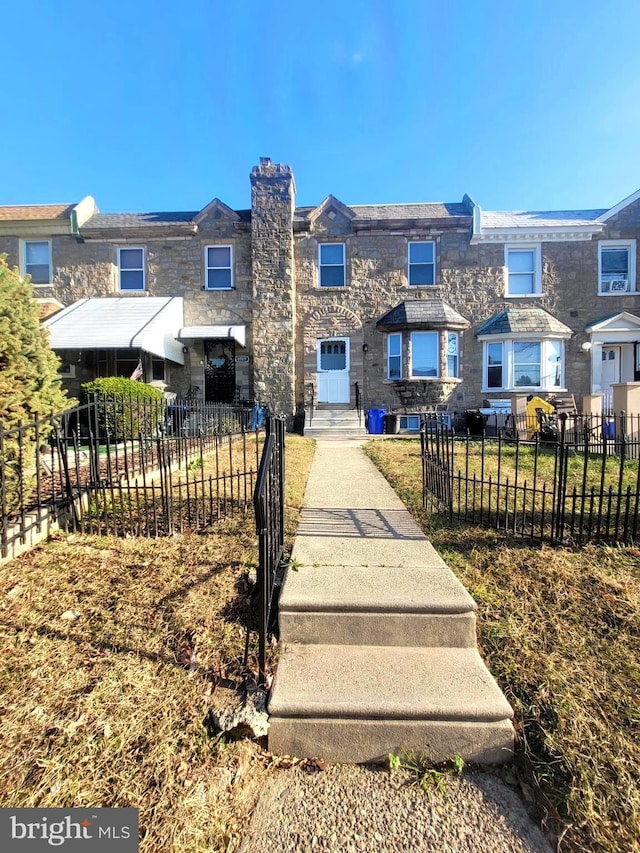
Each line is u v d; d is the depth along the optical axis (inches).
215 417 456.8
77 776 82.9
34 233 596.4
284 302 590.9
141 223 619.8
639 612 122.1
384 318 600.7
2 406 161.5
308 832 79.4
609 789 81.7
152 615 124.4
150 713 95.7
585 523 179.0
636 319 573.0
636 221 593.0
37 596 131.1
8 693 97.9
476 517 188.7
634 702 96.5
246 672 107.3
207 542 165.9
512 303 602.2
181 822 78.0
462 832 79.7
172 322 564.4
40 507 167.0
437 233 601.9
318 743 96.7
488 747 94.8
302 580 134.3
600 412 383.9
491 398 591.5
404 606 120.3
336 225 605.6
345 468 304.3
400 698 99.1
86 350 572.7
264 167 587.8
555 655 110.7
